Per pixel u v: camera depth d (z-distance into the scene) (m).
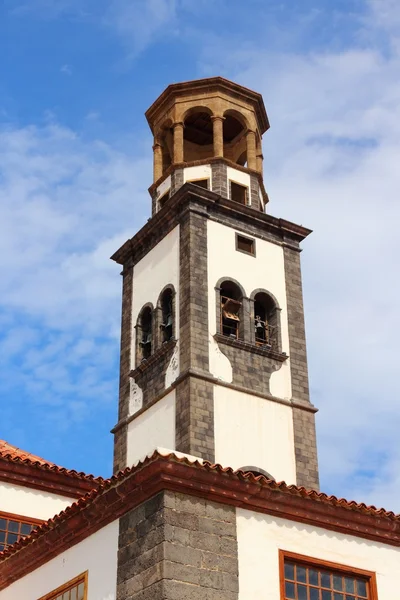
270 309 37.84
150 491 18.73
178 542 18.22
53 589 20.81
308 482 34.66
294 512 19.95
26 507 28.38
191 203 37.66
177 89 41.72
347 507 20.42
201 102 41.50
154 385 35.97
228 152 43.91
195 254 36.62
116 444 36.75
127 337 38.88
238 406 34.44
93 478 29.64
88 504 19.97
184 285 36.25
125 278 40.53
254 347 35.97
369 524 20.80
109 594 18.97
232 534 18.98
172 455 18.44
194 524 18.59
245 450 33.75
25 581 22.00
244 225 38.78
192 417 33.12
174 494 18.64
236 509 19.33
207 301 35.97
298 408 35.94
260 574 18.95
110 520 19.78
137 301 39.12
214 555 18.55
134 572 18.50
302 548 19.80
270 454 34.28
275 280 38.44
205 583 18.19
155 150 42.38
